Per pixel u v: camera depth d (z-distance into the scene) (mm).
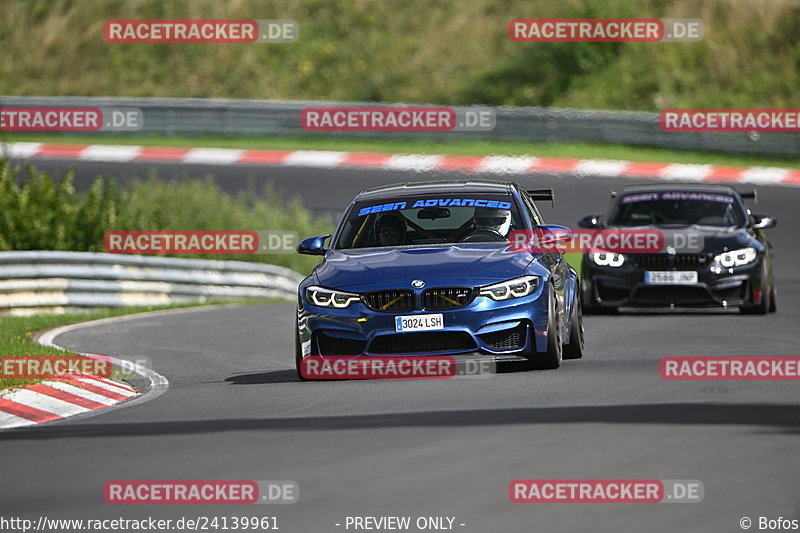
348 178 110875
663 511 17750
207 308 67562
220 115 129500
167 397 33219
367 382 33219
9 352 41250
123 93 160500
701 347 40562
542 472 20250
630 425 24375
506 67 156500
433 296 33062
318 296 33812
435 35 166125
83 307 66875
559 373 33344
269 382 35094
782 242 90125
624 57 154000
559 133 123688
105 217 80062
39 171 112250
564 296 36375
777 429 23641
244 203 99938
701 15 157500
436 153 121125
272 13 171125
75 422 29453
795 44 152750
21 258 63906
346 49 165250
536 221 37875
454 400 28844
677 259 53156
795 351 38625
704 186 58750
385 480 20141
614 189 105812
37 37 168625
